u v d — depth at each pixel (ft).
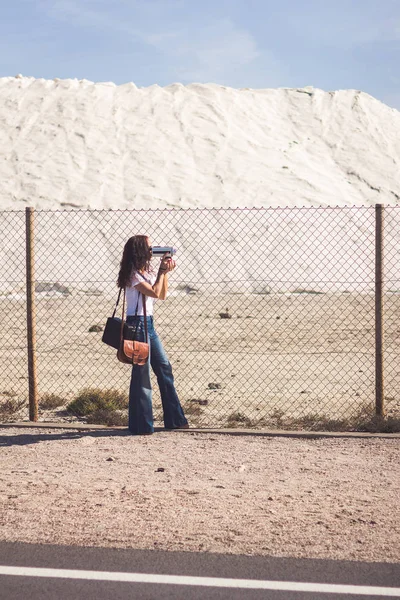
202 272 173.37
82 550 14.90
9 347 61.05
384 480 20.38
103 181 230.27
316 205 223.71
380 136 297.53
